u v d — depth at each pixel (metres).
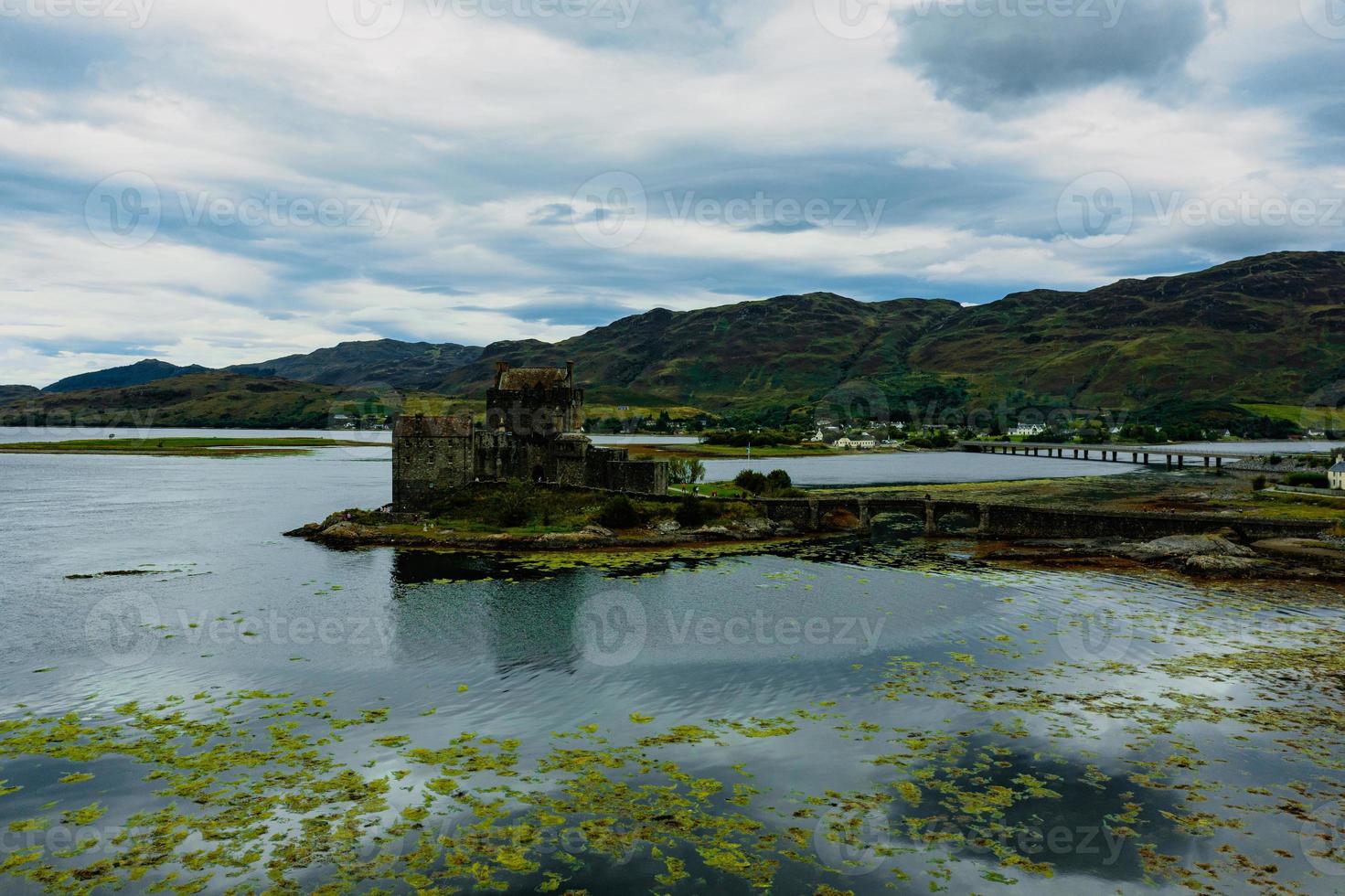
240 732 39.09
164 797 32.75
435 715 41.53
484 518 100.44
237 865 28.30
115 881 27.33
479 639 54.94
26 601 65.06
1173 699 43.56
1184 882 27.50
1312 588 71.44
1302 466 195.50
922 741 38.38
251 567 79.50
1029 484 181.88
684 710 42.38
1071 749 37.41
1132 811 31.94
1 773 34.72
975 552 90.88
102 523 111.62
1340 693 44.44
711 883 27.48
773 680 47.03
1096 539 96.94
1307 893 26.81
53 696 43.84
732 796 33.22
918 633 56.88
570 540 91.50
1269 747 37.47
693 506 103.31
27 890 26.83
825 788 33.91
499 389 116.88
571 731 39.59
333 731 39.41
